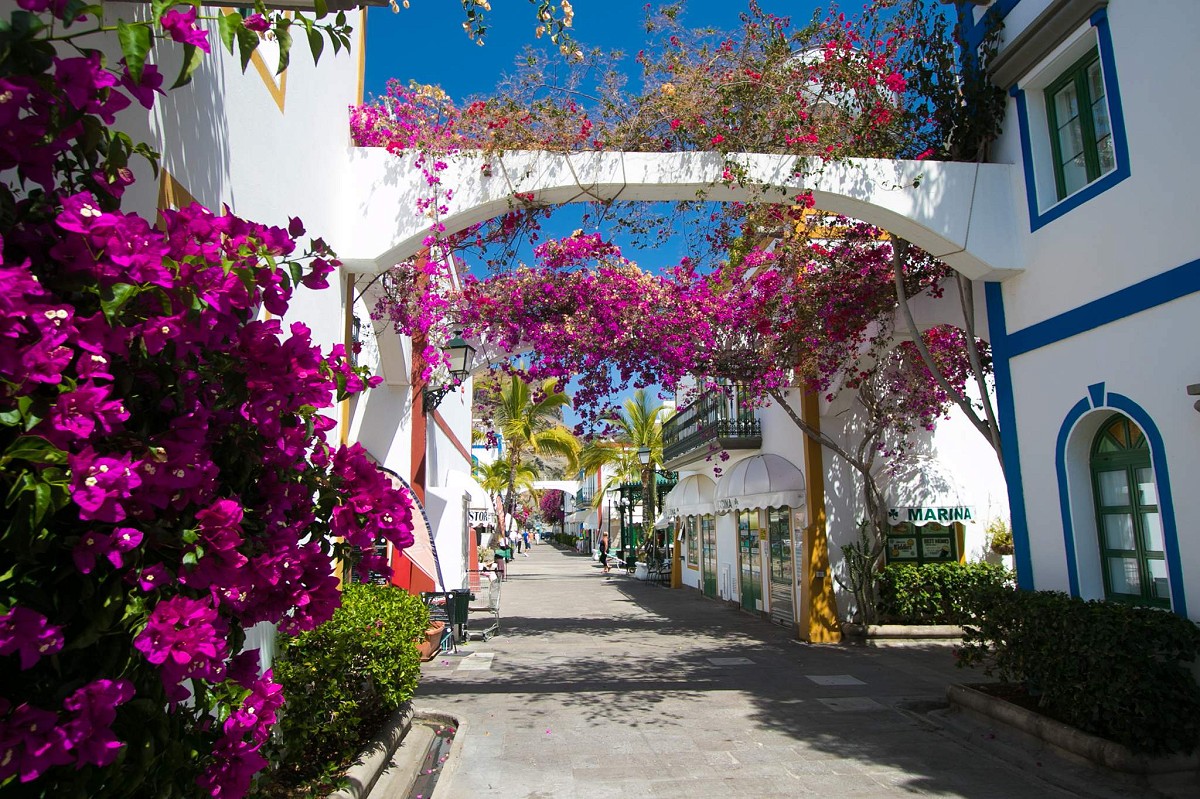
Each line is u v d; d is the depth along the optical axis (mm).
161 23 2504
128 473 2064
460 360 12477
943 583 13391
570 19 5609
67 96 2219
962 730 7559
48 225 2246
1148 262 6680
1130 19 6887
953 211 8328
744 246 10773
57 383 1974
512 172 7695
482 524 26734
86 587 2133
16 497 1866
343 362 3469
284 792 4988
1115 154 7066
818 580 13445
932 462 13555
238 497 2846
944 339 11953
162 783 2527
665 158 7949
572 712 8492
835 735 7551
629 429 33406
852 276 10523
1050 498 7902
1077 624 6414
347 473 3365
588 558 50406
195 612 2287
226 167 4797
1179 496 6332
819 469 13742
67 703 2004
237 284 2596
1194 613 6172
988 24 8602
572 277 11516
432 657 11789
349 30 3518
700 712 8477
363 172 7539
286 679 5328
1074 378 7578
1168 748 5906
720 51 8242
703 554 22812
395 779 5867
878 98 8578
